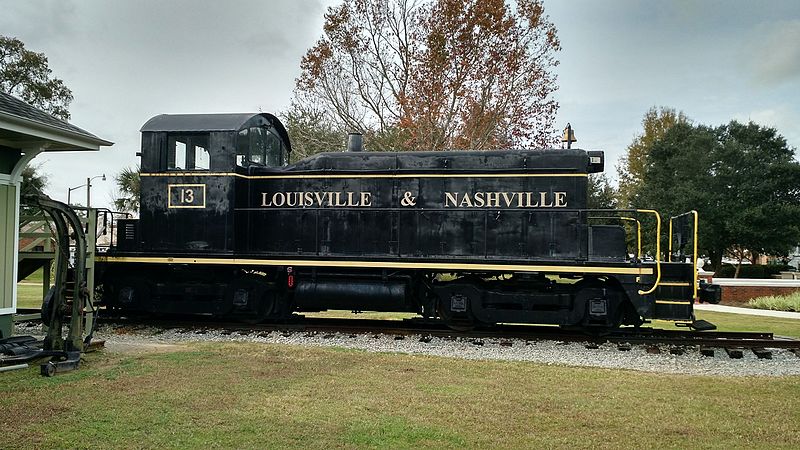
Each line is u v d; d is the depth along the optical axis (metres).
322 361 8.37
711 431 5.58
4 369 7.53
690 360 9.04
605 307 10.34
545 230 10.85
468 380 7.42
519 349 9.63
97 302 11.12
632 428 5.64
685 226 10.48
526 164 11.08
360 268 11.44
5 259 8.94
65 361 7.68
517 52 25.64
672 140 42.00
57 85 36.66
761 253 40.31
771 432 5.56
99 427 5.43
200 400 6.32
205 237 11.37
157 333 10.89
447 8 25.67
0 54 35.47
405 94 26.12
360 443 5.13
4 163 8.99
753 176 38.81
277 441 5.14
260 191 11.94
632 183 51.59
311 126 28.61
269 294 11.94
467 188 11.23
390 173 11.50
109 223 12.11
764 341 10.06
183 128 11.53
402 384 7.14
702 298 10.30
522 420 5.82
